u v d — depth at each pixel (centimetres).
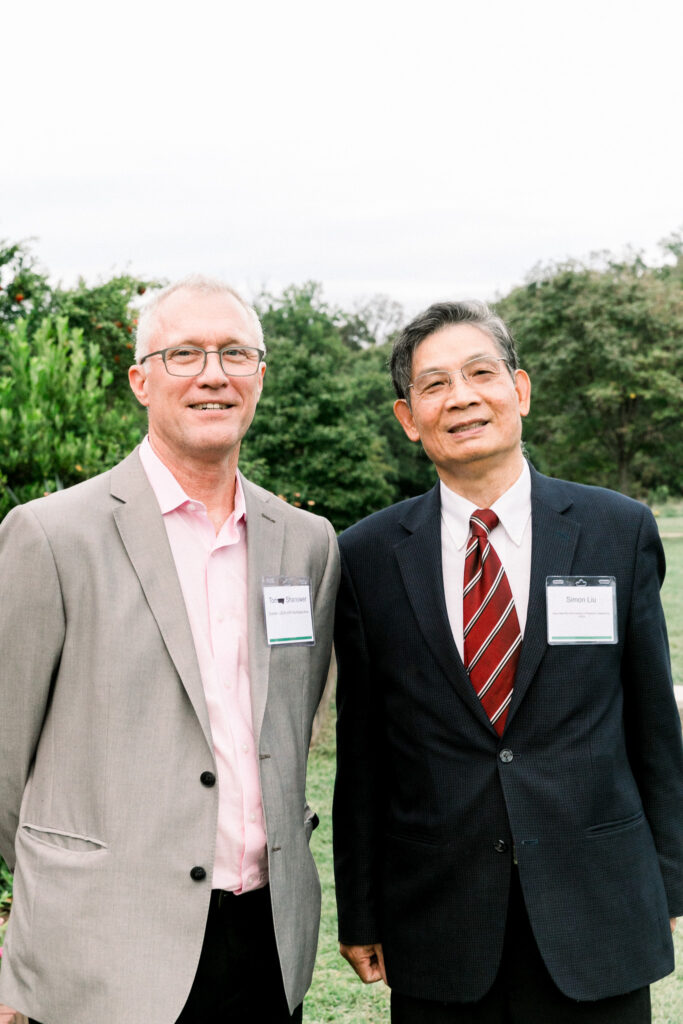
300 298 2616
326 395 1786
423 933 188
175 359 187
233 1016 179
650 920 187
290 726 191
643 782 200
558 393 2094
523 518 200
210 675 181
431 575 199
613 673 191
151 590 178
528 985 182
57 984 163
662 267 2873
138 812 168
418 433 211
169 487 189
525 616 192
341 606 213
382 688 203
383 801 208
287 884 183
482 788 184
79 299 1473
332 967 335
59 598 175
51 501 183
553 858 181
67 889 166
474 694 187
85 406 503
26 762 179
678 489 2467
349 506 1792
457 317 204
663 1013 298
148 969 163
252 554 193
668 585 1130
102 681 171
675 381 1928
